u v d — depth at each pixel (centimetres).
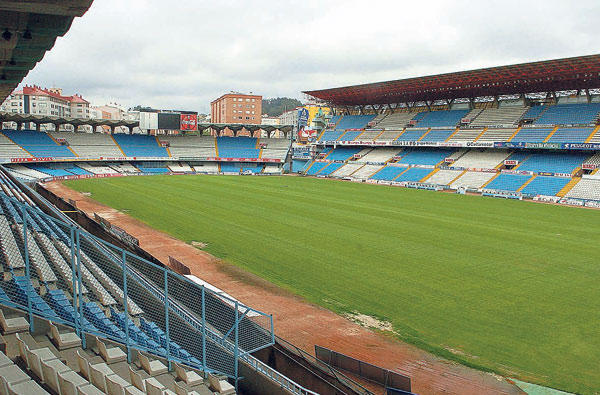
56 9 970
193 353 1392
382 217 4647
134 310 1444
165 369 1227
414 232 3916
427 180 7888
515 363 1669
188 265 2839
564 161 6938
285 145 11406
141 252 2486
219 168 10425
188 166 10406
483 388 1503
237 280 2564
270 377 1341
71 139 9544
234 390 1222
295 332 1911
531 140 7262
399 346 1800
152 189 6656
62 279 1427
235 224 4131
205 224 4119
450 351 1761
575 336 1894
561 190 6312
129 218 4350
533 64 6297
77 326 1181
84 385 970
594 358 1708
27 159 8050
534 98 8262
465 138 8181
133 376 1077
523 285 2534
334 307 2191
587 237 3828
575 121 7125
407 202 5866
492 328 1969
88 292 1403
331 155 10525
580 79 6725
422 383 1534
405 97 9494
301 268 2806
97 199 5538
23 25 1173
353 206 5394
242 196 6091
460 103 9362
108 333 1251
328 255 3109
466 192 7138
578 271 2819
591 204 5822
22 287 1283
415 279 2617
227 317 1653
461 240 3628
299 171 10588
